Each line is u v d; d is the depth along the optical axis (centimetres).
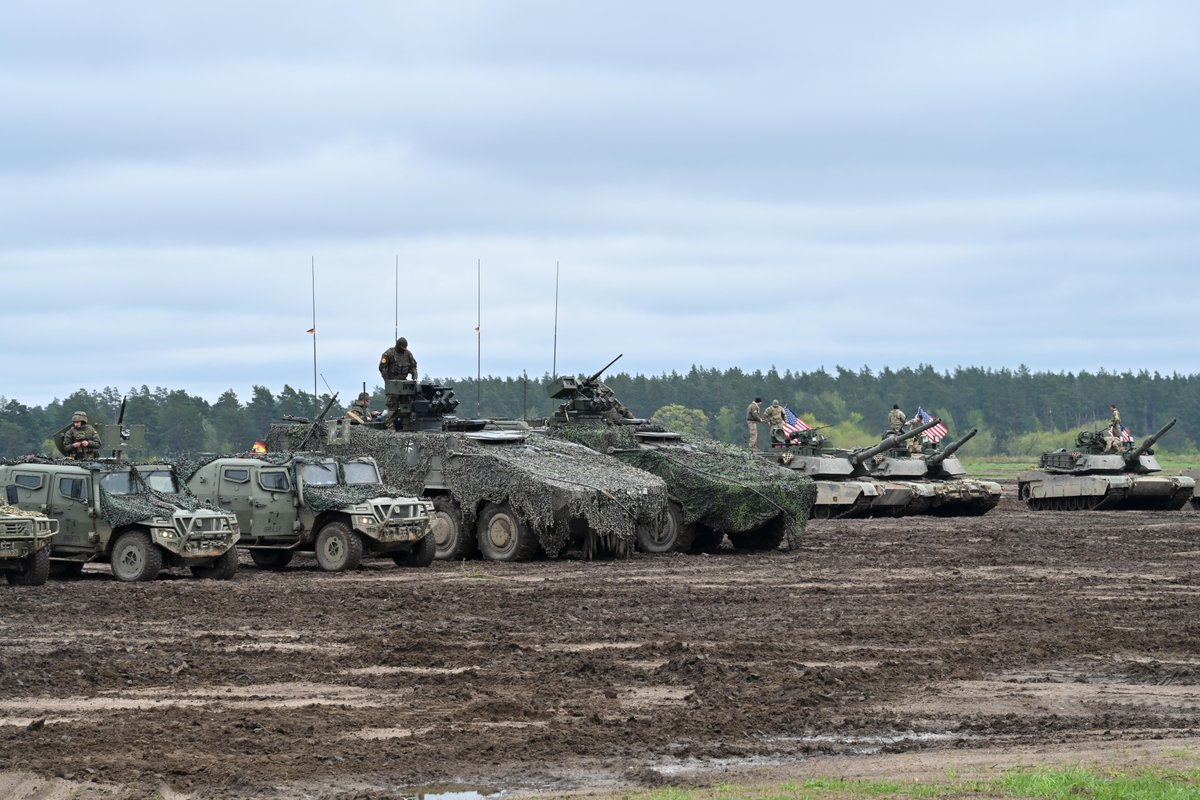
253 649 3419
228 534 5012
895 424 9706
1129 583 4938
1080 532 7419
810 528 7812
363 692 2939
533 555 5872
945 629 3797
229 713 2731
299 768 2347
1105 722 2720
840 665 3281
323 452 6244
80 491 4956
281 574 5256
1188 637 3656
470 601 4334
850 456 9075
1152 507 10144
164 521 4869
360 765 2370
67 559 4972
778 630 3784
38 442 15438
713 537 6706
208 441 16988
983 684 3066
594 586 4806
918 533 7381
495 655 3356
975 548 6425
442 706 2805
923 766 2361
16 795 2183
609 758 2436
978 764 2366
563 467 5978
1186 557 5944
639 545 6406
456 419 6456
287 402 17438
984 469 18325
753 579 5072
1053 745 2523
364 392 6919
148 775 2291
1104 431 10306
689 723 2675
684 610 4169
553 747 2494
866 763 2394
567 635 3684
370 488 5584
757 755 2469
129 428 5319
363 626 3809
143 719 2673
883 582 4966
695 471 6356
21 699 2853
